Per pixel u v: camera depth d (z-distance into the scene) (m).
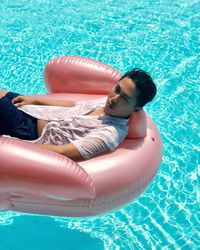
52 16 6.77
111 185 3.05
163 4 7.18
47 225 3.71
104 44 6.13
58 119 3.29
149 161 3.28
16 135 3.28
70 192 2.76
